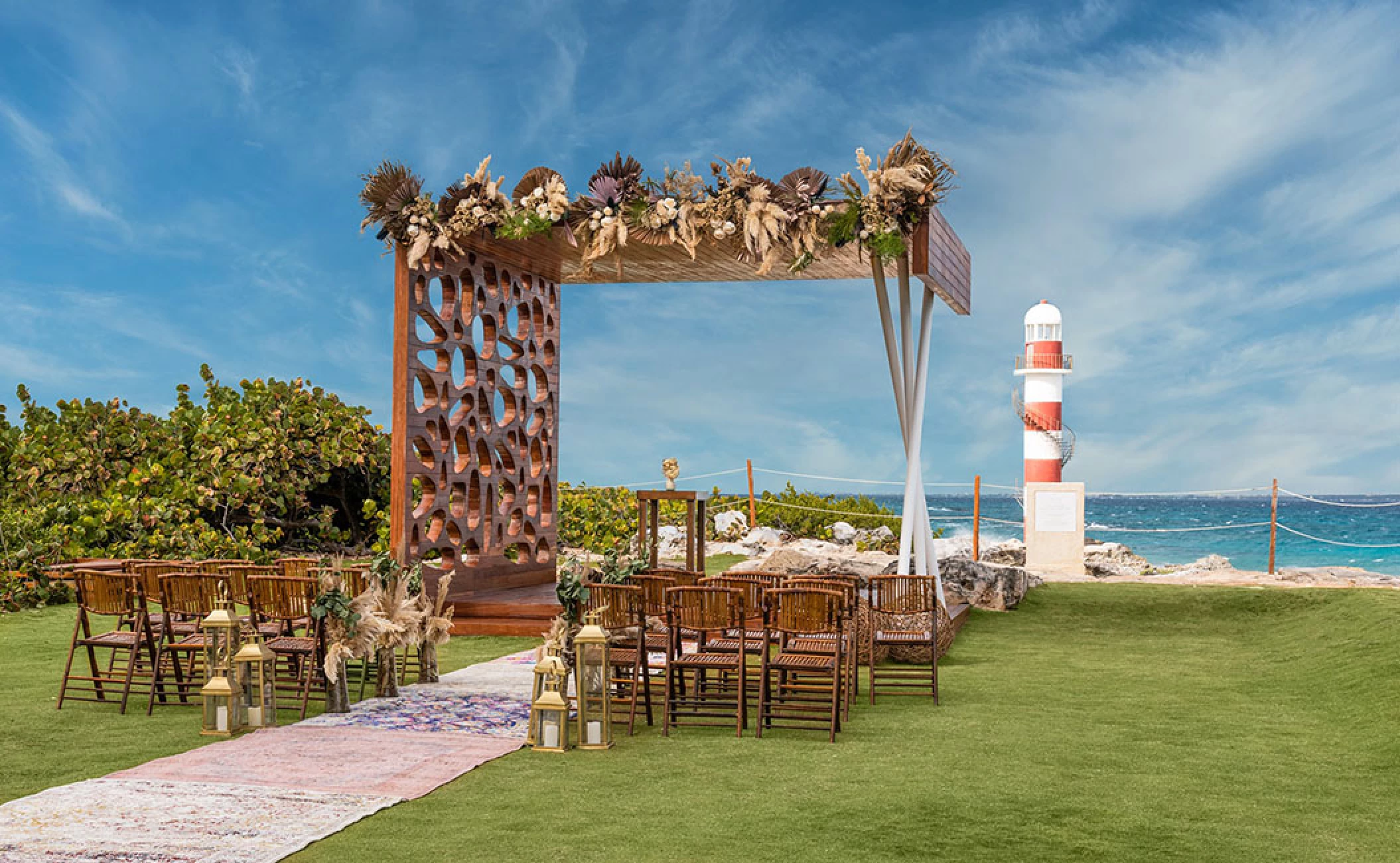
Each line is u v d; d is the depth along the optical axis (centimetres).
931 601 750
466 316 1170
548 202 1045
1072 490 1677
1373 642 864
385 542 1595
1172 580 1509
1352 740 628
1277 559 4000
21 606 1198
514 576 1263
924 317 1093
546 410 1340
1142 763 573
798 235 989
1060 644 1041
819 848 428
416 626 776
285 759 569
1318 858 422
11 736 630
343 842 431
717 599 639
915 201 977
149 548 1413
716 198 1017
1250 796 510
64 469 1530
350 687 795
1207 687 809
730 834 445
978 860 418
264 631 764
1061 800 500
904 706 739
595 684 638
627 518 2064
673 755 588
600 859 412
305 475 1700
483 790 513
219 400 1752
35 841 429
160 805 479
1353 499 10788
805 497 2384
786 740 630
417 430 1074
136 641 704
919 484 1078
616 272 1302
